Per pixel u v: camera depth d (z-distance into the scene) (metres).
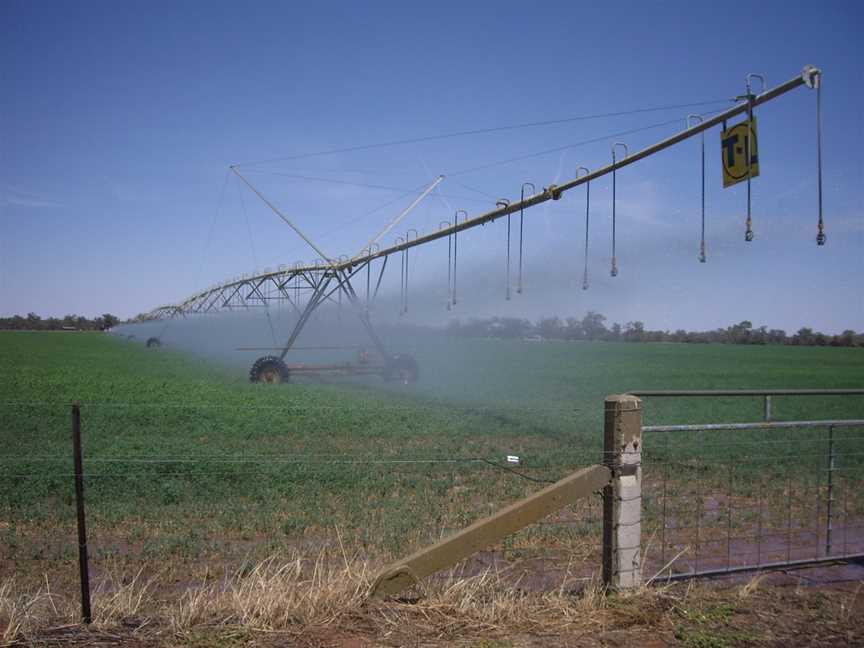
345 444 13.55
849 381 40.91
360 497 9.09
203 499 8.94
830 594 5.56
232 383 27.78
